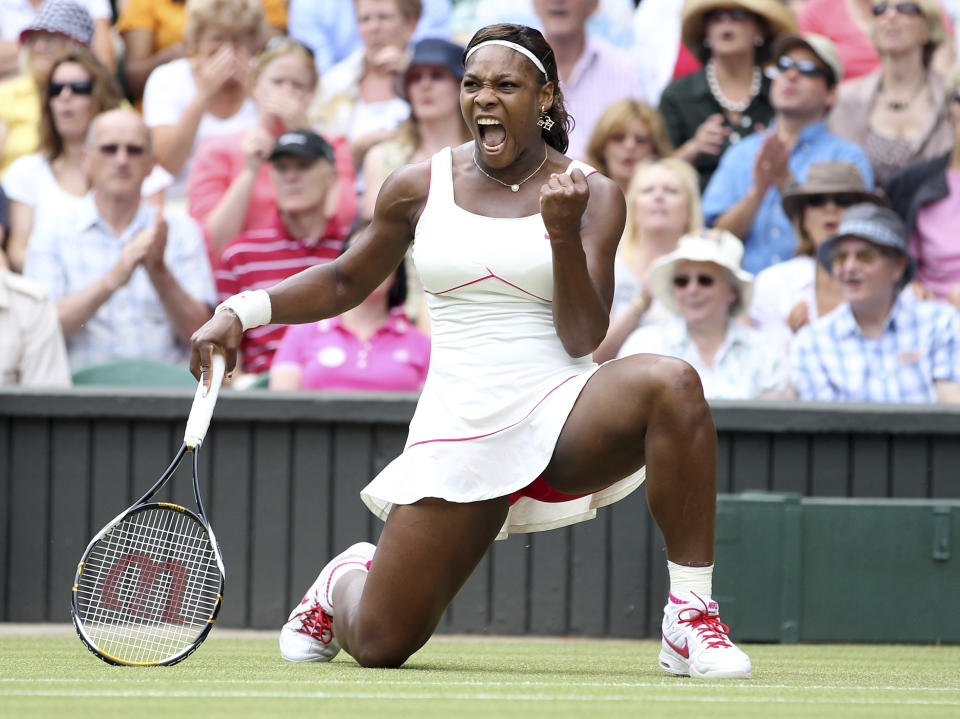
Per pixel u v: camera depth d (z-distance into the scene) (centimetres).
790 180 2734
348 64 2959
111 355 2552
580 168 1217
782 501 1903
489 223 1202
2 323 2292
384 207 1271
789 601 1895
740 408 2066
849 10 2869
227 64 2894
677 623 1189
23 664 1248
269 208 2762
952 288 2720
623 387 1148
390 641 1220
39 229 2611
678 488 1148
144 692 972
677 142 2838
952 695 1078
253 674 1145
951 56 2844
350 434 2083
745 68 2811
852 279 2372
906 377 2384
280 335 2595
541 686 1071
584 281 1126
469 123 1195
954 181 2725
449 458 1191
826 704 966
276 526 2081
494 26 1199
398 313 2347
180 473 2089
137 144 2623
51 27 2823
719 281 2334
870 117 2831
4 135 2858
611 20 2944
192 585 1278
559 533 2059
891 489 2084
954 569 1909
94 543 1155
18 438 2098
